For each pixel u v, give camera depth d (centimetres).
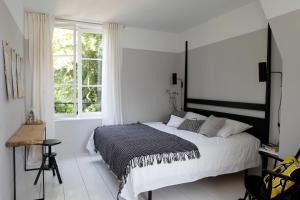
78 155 439
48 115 402
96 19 423
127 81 477
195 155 275
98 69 463
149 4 349
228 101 387
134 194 235
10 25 246
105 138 339
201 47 452
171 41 519
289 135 256
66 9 373
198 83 463
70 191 294
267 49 315
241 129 339
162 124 442
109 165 299
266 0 249
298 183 182
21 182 311
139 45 484
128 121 482
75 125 437
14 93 258
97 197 279
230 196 284
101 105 460
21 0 336
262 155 259
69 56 438
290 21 236
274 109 315
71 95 445
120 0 335
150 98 501
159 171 252
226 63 393
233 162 300
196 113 449
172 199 275
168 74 518
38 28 389
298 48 239
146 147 270
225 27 392
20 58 323
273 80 315
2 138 198
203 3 344
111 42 442
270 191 187
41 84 393
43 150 371
